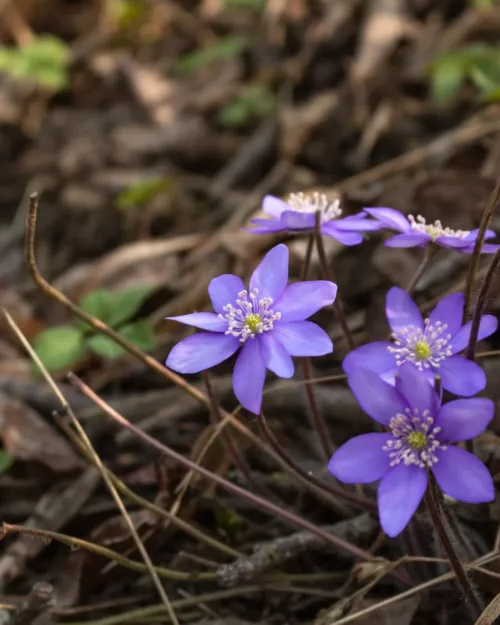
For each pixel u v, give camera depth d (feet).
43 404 1.03
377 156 1.50
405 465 0.69
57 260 1.49
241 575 0.81
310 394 0.87
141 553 0.82
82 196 1.58
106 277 1.25
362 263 1.09
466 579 0.73
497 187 0.75
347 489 0.89
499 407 0.89
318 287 0.74
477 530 0.85
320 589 0.85
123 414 1.01
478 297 0.73
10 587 0.90
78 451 0.99
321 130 1.57
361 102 1.59
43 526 0.92
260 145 1.61
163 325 1.14
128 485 0.94
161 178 1.49
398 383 0.69
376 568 0.78
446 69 1.46
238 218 1.40
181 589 0.87
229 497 0.92
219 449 0.90
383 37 1.66
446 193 1.14
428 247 0.79
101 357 1.09
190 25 2.06
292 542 0.84
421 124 1.53
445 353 0.73
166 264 1.26
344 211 1.19
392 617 0.79
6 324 1.19
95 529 0.89
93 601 0.87
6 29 2.11
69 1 2.20
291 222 0.79
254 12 1.98
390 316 0.76
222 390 0.99
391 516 0.68
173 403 1.00
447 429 0.69
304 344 0.72
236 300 0.74
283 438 0.96
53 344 1.01
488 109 1.34
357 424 0.96
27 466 0.97
